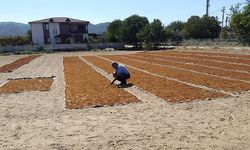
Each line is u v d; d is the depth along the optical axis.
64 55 58.56
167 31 78.81
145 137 9.20
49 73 28.09
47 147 8.71
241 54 41.72
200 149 8.13
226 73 22.75
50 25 92.25
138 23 81.38
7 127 10.83
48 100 15.35
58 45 75.75
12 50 73.00
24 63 41.09
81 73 26.53
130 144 8.67
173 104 13.34
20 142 9.20
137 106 13.24
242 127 9.80
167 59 39.28
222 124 10.20
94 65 34.19
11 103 14.99
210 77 20.95
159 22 75.62
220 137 8.96
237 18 52.84
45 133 9.97
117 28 86.56
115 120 11.21
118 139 9.12
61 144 8.90
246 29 51.97
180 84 18.44
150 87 17.69
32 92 17.78
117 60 40.34
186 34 95.25
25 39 87.38
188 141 8.74
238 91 15.55
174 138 9.02
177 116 11.42
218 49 54.06
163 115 11.64
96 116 11.88
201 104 13.14
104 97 15.17
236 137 8.91
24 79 24.34
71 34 92.44
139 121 10.96
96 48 78.31
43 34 92.19
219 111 11.89
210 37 92.00
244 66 26.97
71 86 19.19
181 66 29.58
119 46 80.94
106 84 19.55
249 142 8.48
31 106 14.13
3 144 9.08
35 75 27.02
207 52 50.25
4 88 19.55
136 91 16.81
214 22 92.69
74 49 75.94
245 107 12.38
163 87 17.53
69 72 27.70
